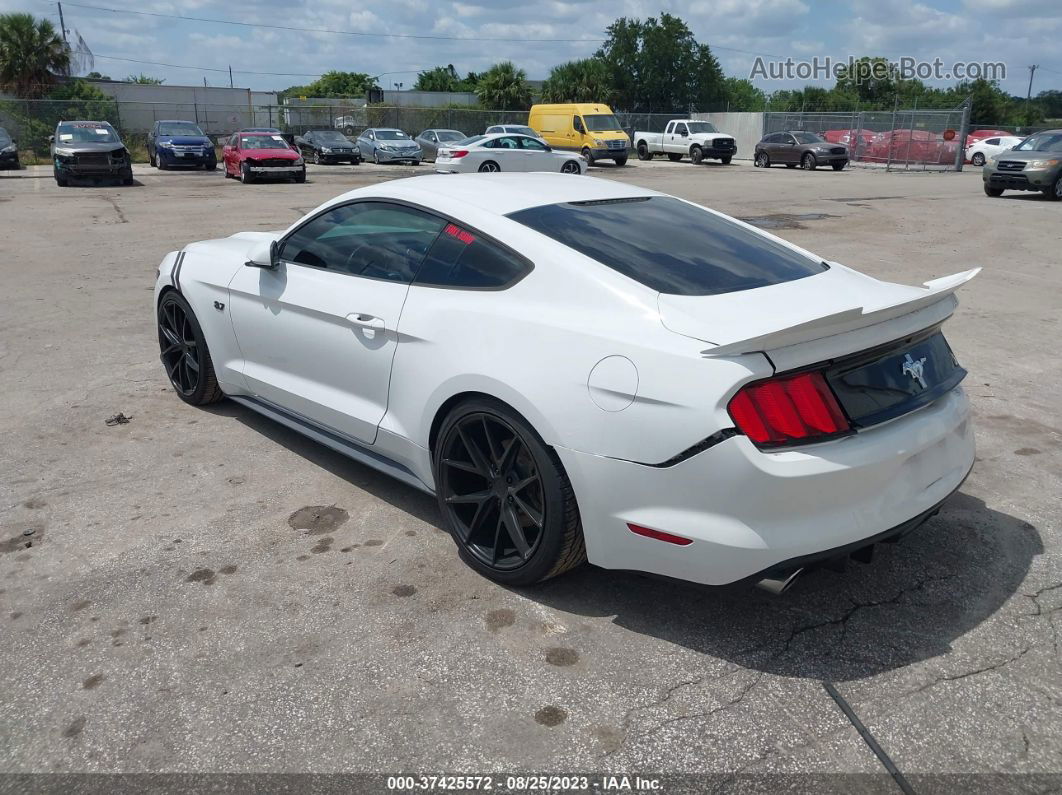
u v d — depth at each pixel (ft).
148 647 9.16
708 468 8.25
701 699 8.37
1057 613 9.82
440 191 11.84
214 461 14.11
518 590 10.33
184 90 152.35
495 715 8.14
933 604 10.01
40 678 8.66
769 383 8.21
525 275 10.11
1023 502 12.74
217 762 7.56
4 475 13.47
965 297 27.63
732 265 10.45
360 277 12.08
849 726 8.00
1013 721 8.05
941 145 104.06
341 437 12.86
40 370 18.98
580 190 12.30
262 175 73.41
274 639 9.31
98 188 68.54
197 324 15.51
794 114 128.26
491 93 167.43
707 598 10.16
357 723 8.04
